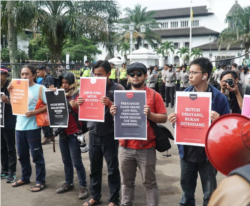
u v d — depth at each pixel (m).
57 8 14.13
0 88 4.69
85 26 14.14
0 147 4.86
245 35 39.44
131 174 3.32
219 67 12.86
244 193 0.76
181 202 3.13
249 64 12.84
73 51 49.62
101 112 3.50
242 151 1.40
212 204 0.81
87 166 5.46
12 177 4.77
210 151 1.56
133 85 3.26
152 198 3.24
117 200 3.80
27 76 4.33
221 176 4.85
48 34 14.10
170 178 4.87
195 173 3.05
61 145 4.34
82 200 4.13
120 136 3.18
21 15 12.29
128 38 51.34
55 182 4.75
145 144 3.18
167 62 62.28
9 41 12.80
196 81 2.99
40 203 4.04
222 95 3.01
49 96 4.07
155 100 3.25
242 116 1.58
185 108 2.90
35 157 4.42
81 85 3.57
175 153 6.23
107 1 14.85
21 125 4.37
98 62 3.71
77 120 4.12
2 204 4.00
